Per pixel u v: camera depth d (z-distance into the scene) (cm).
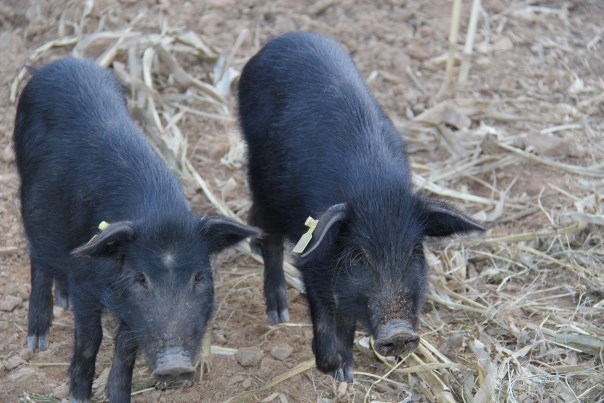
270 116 1071
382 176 927
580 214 1208
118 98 1022
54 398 966
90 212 919
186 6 1606
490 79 1552
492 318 1081
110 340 1062
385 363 1016
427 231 915
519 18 1689
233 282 1159
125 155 932
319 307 964
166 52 1461
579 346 1041
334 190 945
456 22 1457
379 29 1620
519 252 1194
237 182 1318
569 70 1584
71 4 1564
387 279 873
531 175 1356
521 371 993
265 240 1096
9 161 1316
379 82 1521
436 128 1424
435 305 1116
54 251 976
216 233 888
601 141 1430
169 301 834
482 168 1356
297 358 1040
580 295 1118
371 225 886
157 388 987
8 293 1114
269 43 1134
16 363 1012
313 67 1056
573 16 1723
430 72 1559
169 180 919
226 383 996
